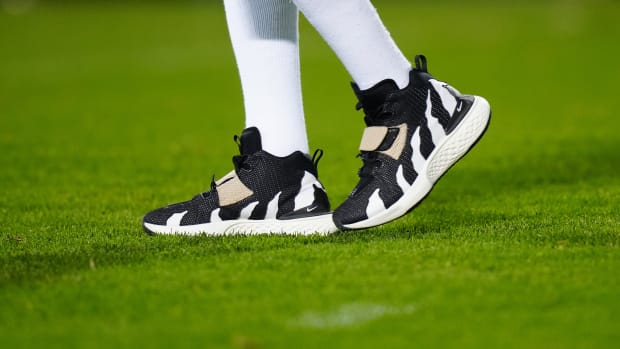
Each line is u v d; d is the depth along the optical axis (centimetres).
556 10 4219
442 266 488
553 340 382
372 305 429
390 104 555
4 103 1825
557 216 656
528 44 2834
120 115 1623
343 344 383
